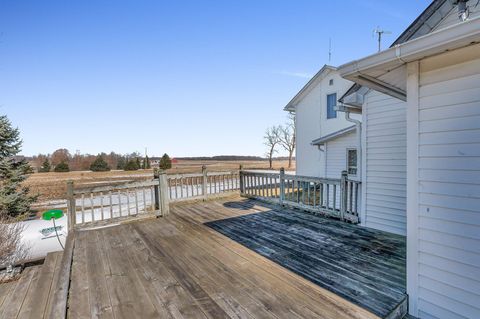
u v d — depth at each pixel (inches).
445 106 73.7
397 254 126.3
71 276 104.7
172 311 79.3
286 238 151.3
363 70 81.4
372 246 137.9
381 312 77.1
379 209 173.8
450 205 73.6
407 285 84.4
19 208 373.1
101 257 124.9
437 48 64.3
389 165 169.8
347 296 86.8
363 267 111.1
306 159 519.2
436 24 154.4
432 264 78.0
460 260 71.7
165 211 208.4
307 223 184.1
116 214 292.5
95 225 178.7
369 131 182.2
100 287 95.3
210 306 81.9
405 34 162.9
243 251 131.0
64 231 233.0
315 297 86.5
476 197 68.4
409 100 81.5
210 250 132.9
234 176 297.4
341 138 354.6
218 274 105.2
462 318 71.3
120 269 111.0
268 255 125.4
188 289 93.1
